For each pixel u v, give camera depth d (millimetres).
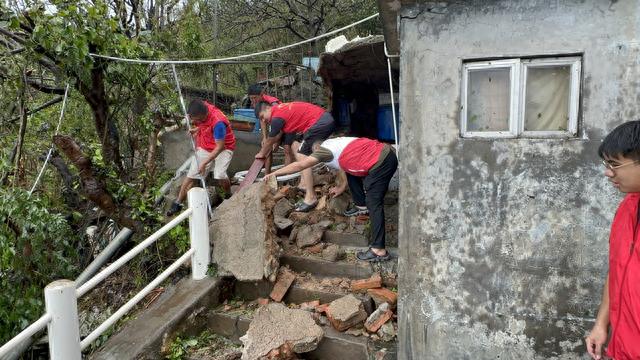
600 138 2537
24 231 4312
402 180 2902
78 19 4391
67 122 6105
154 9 5922
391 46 3232
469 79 2744
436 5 2697
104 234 5711
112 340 3385
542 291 2703
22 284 4609
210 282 3971
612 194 2547
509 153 2674
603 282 2607
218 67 11203
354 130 7445
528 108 2697
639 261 1840
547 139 2613
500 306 2785
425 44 2746
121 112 5711
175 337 3553
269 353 3205
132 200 5176
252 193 4105
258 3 13648
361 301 3570
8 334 4285
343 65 5867
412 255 2934
